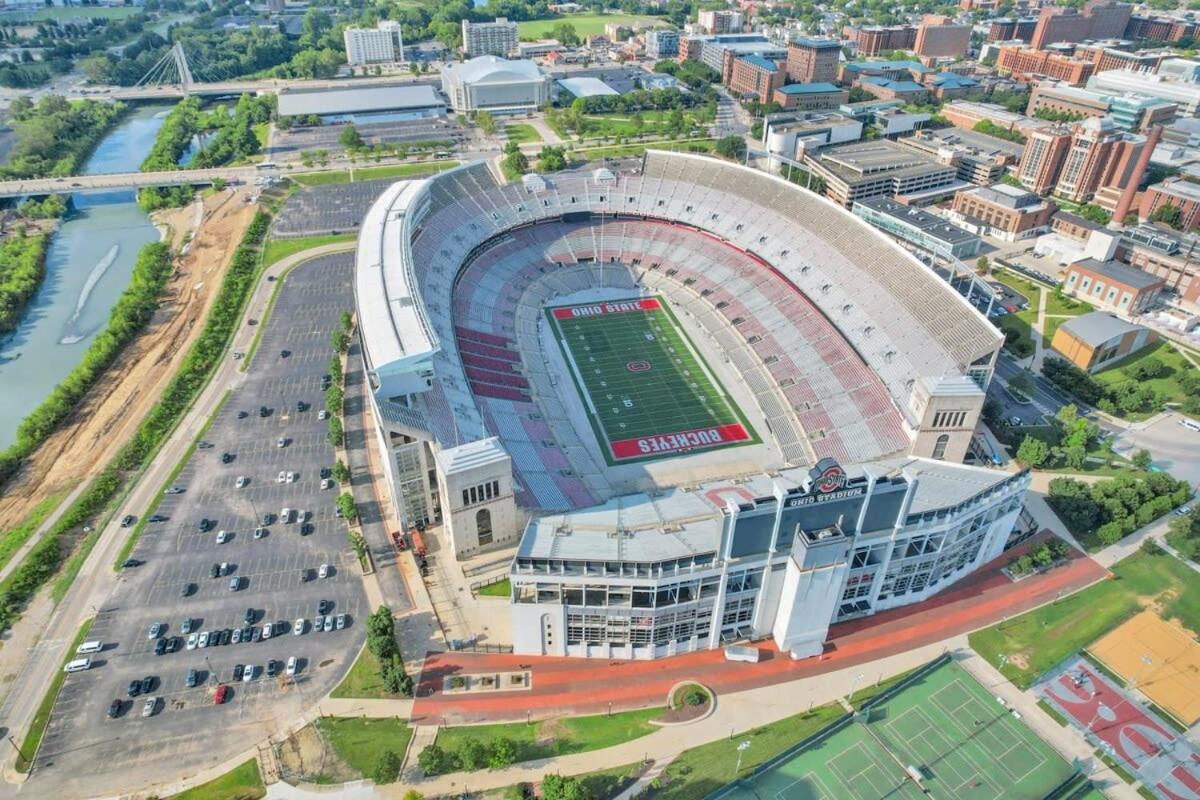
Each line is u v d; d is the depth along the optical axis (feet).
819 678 376.07
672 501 428.15
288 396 589.32
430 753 323.37
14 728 348.59
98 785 326.65
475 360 583.99
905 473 375.45
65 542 451.94
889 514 373.20
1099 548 457.27
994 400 580.30
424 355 441.27
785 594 377.91
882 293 610.65
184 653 384.27
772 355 613.11
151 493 490.90
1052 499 484.74
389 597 417.28
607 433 550.77
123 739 344.08
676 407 578.25
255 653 384.88
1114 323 649.61
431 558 443.73
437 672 375.66
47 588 421.18
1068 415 548.72
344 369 620.08
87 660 377.71
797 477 453.99
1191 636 400.47
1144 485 482.28
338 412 567.59
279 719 353.92
